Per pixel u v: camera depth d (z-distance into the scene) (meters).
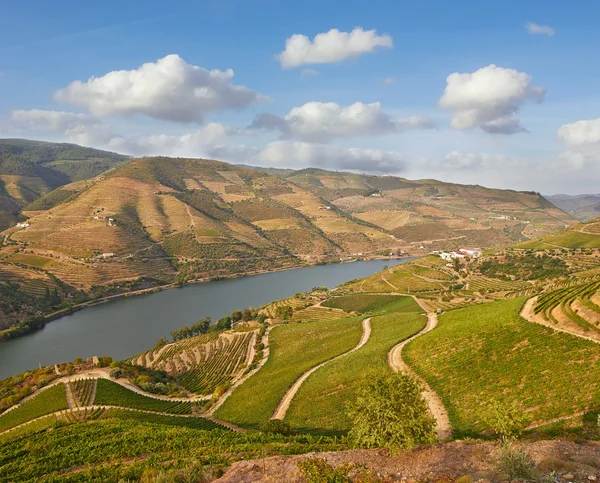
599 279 87.69
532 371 53.47
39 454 54.69
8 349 165.62
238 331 162.75
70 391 99.81
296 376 87.62
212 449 46.19
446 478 25.55
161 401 97.94
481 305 100.88
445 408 52.22
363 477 26.84
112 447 52.41
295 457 33.59
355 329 118.44
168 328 195.88
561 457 27.08
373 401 33.31
